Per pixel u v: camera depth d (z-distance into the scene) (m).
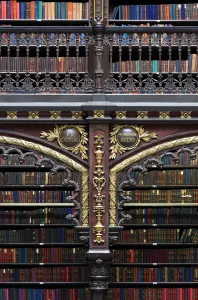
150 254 10.95
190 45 9.32
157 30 9.27
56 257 10.95
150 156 9.24
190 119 9.14
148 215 11.00
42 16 10.56
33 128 9.23
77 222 9.16
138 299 10.83
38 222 10.98
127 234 10.97
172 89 9.27
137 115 9.16
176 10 10.60
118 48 10.17
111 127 9.21
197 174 11.05
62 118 9.16
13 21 10.52
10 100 9.15
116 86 9.45
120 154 9.20
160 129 9.23
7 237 10.95
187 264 10.94
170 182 11.06
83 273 10.92
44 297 10.83
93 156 9.13
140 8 10.61
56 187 11.09
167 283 10.91
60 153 9.21
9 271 10.90
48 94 9.18
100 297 9.03
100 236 9.07
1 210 11.01
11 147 9.23
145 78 10.28
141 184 11.05
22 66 10.25
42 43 9.31
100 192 9.11
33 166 11.14
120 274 10.92
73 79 10.21
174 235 10.97
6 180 11.04
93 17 9.28
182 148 9.24
